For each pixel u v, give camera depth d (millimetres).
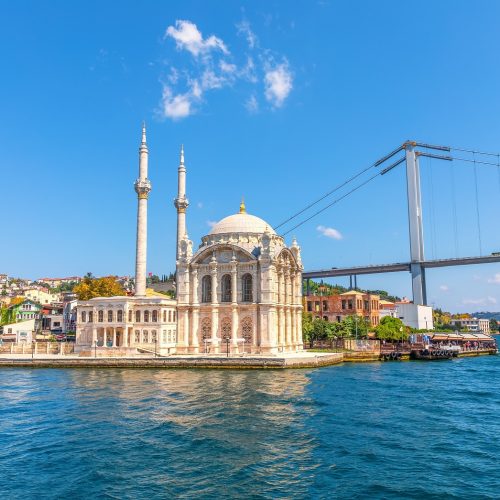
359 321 146625
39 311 180125
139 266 121250
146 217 123938
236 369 94625
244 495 29797
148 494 30094
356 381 77438
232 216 125312
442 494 29750
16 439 42844
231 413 51781
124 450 38938
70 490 30891
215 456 37219
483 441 41344
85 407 56219
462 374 91000
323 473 33469
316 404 56844
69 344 115188
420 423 47812
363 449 38875
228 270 112938
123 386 72312
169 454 37781
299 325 124438
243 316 110500
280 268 117375
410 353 125125
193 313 113375
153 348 109625
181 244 117125
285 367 94375
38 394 66125
